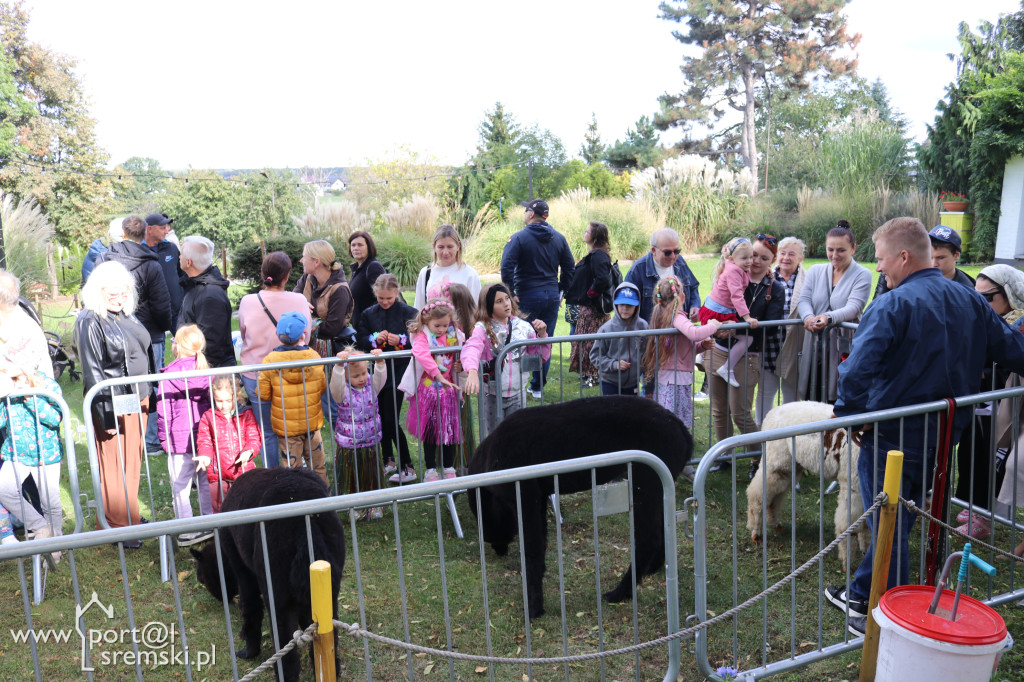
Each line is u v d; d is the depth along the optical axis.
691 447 3.94
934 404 3.29
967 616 2.74
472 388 4.78
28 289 10.51
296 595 2.92
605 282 7.49
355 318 6.40
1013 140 18.02
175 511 4.59
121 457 4.48
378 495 2.60
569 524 4.81
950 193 20.11
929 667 2.65
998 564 4.23
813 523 4.77
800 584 4.04
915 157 22.14
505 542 4.18
